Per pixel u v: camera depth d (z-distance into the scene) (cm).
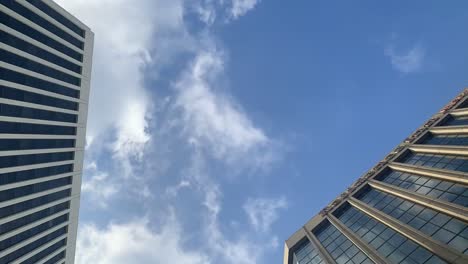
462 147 4644
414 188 4819
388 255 3966
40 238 4369
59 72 4475
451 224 3609
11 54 3650
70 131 4791
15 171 3825
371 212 5097
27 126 3944
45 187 4372
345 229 5312
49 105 4284
